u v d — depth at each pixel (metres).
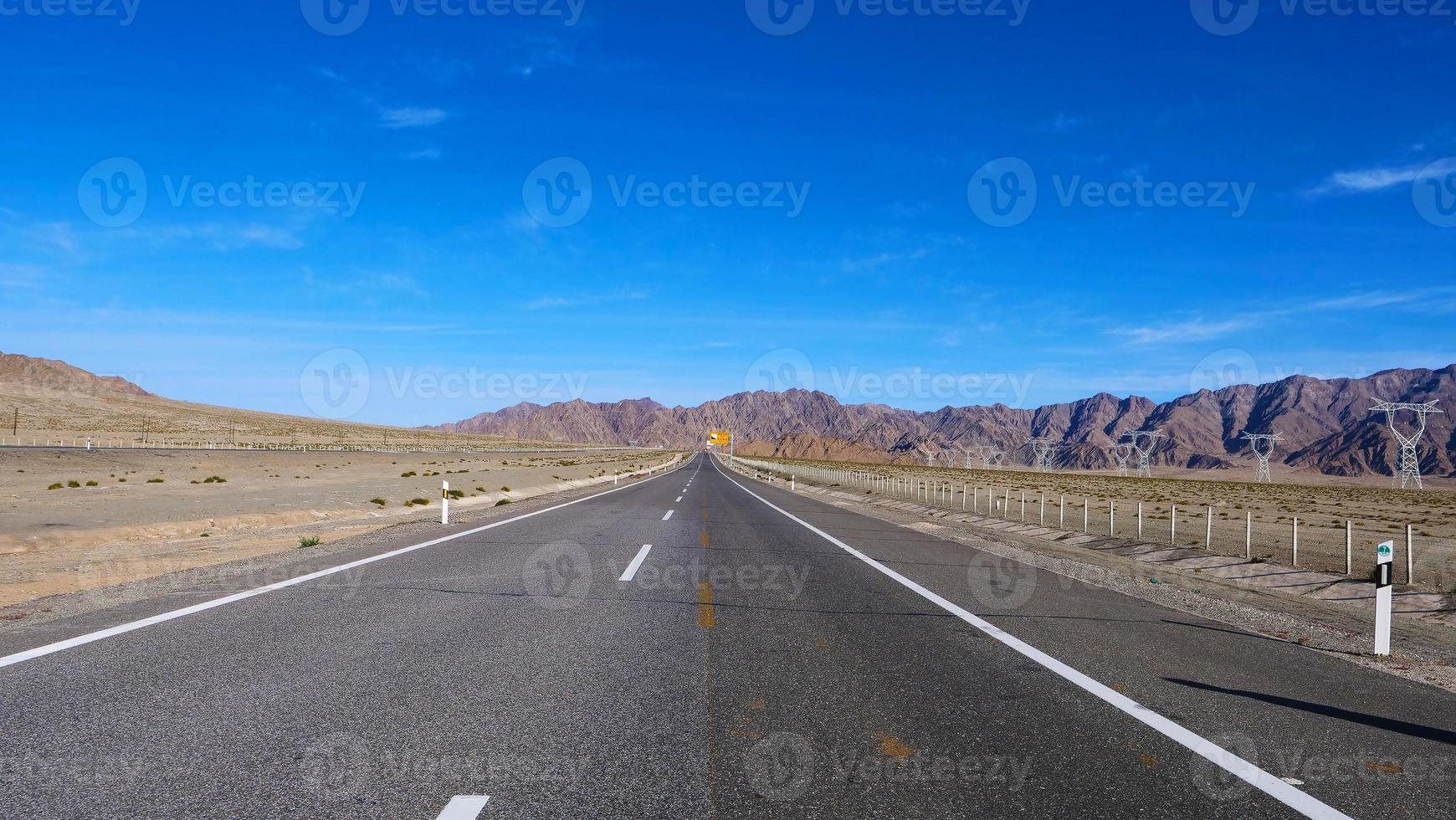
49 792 3.26
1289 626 7.91
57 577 9.37
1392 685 5.52
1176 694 5.08
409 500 25.42
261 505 21.17
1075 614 7.98
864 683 5.21
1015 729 4.33
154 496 23.00
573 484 46.38
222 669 5.20
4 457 41.53
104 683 4.81
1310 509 41.62
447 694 4.73
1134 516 31.34
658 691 4.91
